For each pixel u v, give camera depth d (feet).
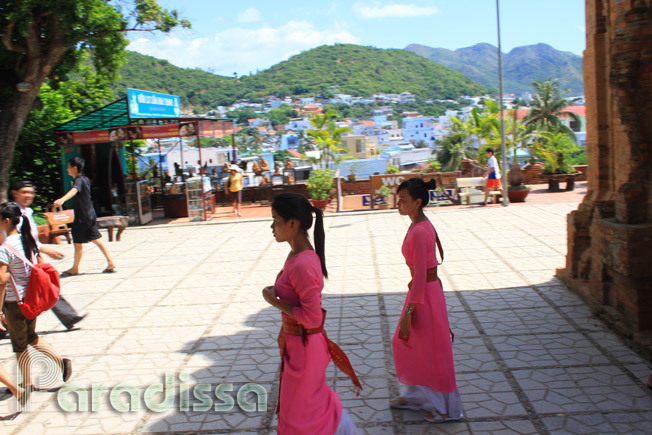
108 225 36.96
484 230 32.99
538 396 12.89
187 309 21.33
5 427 12.77
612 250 16.22
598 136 19.51
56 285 14.52
